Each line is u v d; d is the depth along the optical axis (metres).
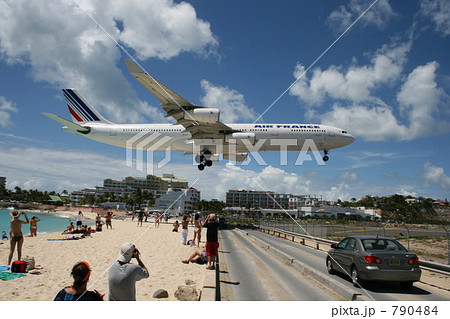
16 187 147.25
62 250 14.62
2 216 81.88
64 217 89.31
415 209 94.19
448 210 92.44
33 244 16.69
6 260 11.64
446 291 8.42
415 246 23.75
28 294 7.10
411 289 8.45
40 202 142.12
